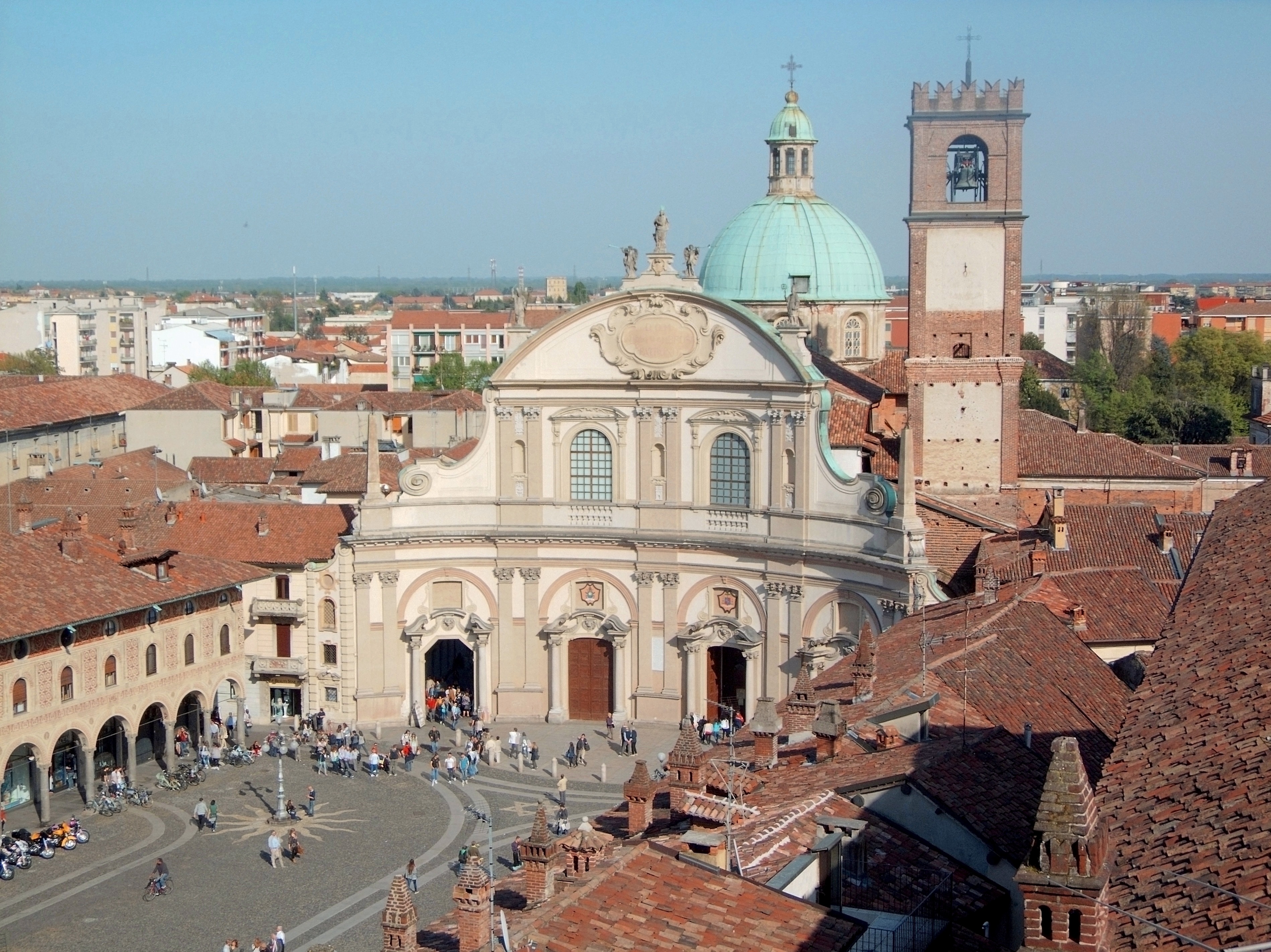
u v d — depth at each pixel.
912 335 109.62
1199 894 29.23
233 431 189.25
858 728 53.28
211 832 91.25
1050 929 27.39
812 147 144.12
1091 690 61.81
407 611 114.38
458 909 37.53
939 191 108.19
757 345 108.06
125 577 99.25
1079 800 27.62
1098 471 130.38
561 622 114.00
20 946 74.31
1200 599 47.97
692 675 111.19
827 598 105.62
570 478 113.81
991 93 106.81
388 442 168.62
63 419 177.38
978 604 76.12
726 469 110.69
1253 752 34.12
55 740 91.62
